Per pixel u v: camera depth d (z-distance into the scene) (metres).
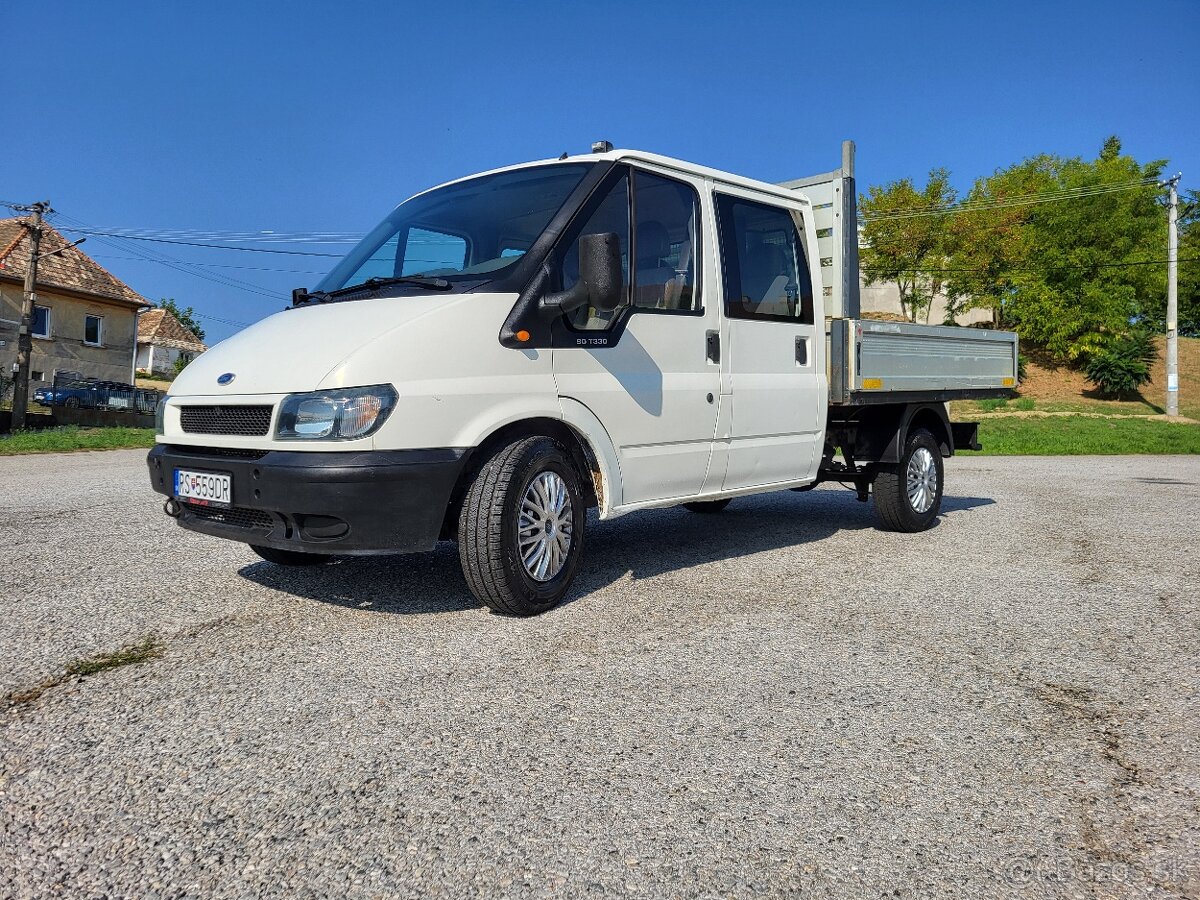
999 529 6.37
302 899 1.75
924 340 6.11
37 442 17.27
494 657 3.24
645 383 4.30
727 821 2.07
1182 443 18.77
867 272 38.84
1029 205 37.06
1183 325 48.72
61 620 3.71
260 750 2.44
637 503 4.34
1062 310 36.09
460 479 3.81
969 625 3.74
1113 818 2.09
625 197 4.33
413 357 3.47
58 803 2.14
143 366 53.72
